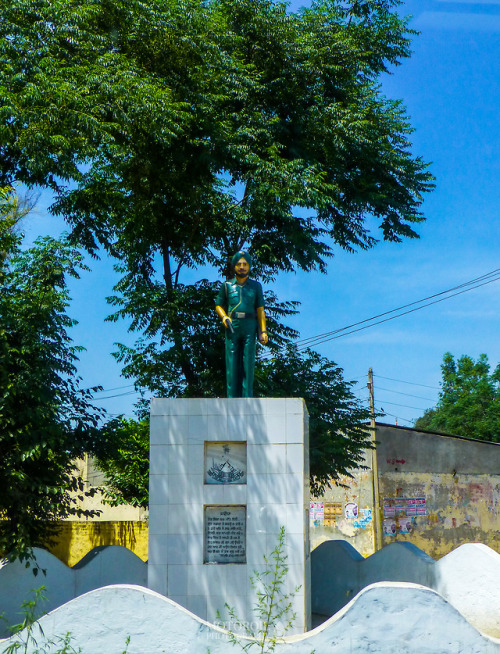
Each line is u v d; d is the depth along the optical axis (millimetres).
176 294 17250
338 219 19172
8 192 14000
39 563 12398
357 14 20156
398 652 7949
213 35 17062
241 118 17781
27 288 13656
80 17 15234
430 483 26578
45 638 7996
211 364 17391
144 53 16719
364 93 19188
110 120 15773
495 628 10148
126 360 17375
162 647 7953
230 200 18297
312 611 14047
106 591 8102
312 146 18344
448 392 41188
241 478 10086
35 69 14484
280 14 18922
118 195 18203
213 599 9719
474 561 10594
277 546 9648
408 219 19188
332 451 16391
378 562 12828
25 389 12477
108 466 20094
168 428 10188
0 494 12711
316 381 17656
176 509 9969
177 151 16906
